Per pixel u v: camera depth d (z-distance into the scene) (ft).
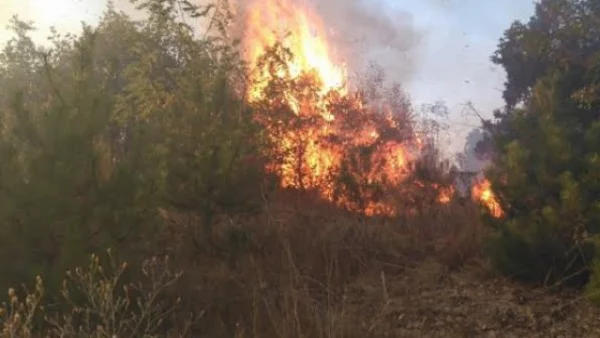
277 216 34.35
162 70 43.24
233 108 33.55
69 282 19.66
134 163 22.41
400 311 26.02
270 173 35.83
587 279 29.37
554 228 29.84
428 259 34.53
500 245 31.22
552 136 31.58
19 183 20.77
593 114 36.68
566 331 24.38
